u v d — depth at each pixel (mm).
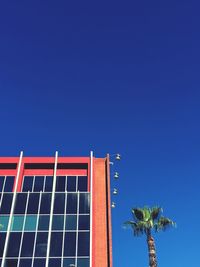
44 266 39438
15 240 41750
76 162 50500
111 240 42656
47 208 45281
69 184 48406
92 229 43125
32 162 50094
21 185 48062
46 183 48438
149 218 32375
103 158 51625
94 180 49062
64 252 40719
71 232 42750
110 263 40688
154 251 30641
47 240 41812
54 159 50594
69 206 45531
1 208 44875
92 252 40875
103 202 46812
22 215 44312
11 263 39625
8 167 50094
